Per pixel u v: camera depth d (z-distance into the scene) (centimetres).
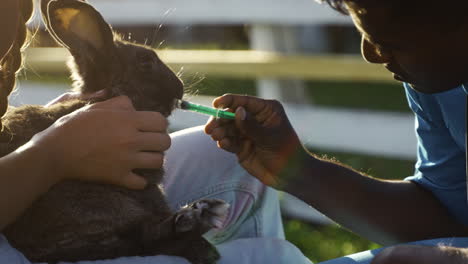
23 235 256
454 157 283
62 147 242
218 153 318
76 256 256
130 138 250
